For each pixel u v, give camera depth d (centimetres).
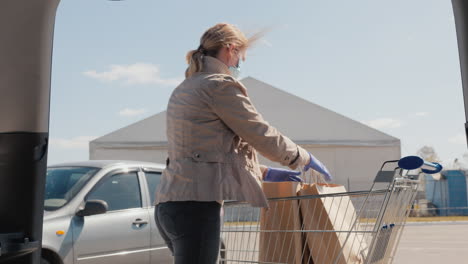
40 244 274
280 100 2381
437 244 1327
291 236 319
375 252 299
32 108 272
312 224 312
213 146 258
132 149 2244
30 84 271
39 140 274
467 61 221
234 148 263
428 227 1836
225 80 260
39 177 274
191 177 252
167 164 269
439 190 2442
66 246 538
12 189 268
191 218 251
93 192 596
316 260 306
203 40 281
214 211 255
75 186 595
